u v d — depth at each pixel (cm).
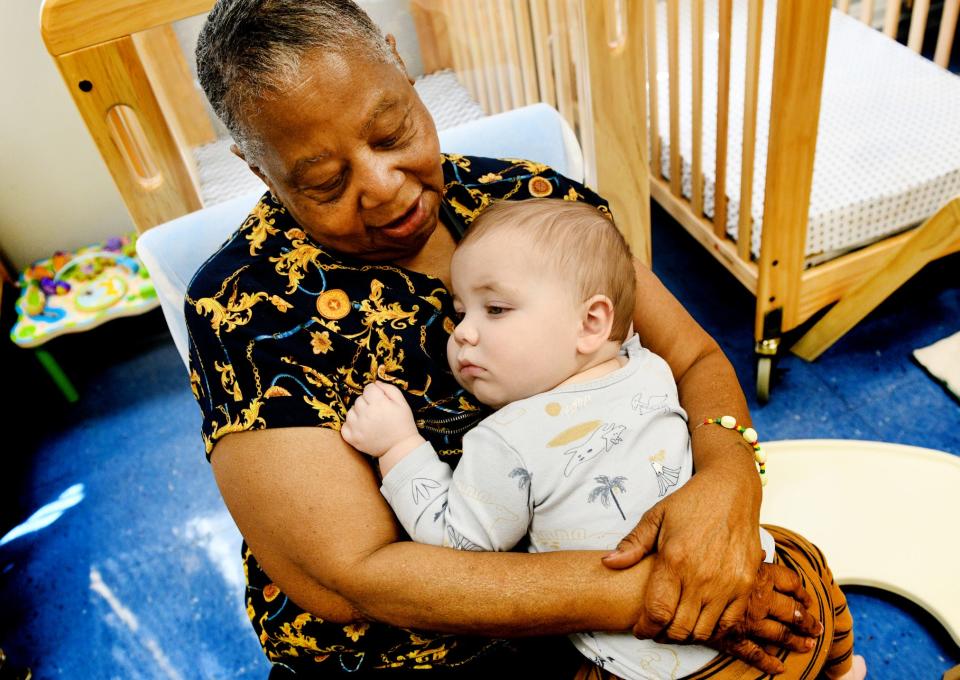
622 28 157
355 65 80
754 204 192
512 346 93
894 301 219
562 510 88
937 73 222
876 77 225
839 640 104
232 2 78
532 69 199
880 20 288
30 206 245
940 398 194
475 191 111
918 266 172
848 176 192
